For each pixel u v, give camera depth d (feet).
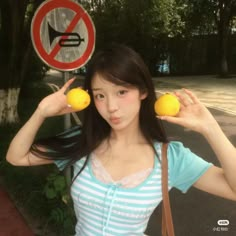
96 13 32.07
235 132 32.35
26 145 6.62
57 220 14.53
